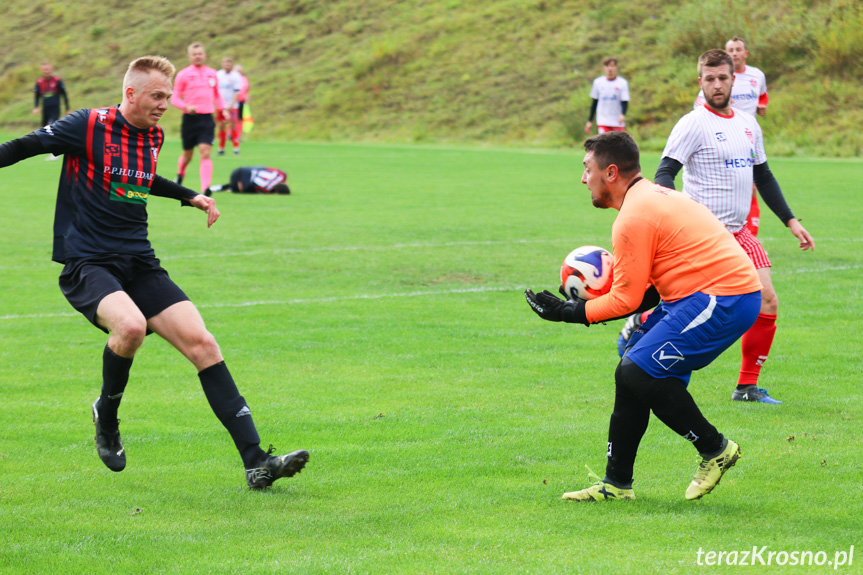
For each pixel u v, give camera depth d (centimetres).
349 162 6725
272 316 2097
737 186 1526
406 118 9656
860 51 7788
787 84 8006
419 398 1504
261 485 1103
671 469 1173
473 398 1502
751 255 1518
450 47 10519
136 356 1784
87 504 1056
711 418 1396
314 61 11156
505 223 3575
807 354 1772
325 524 990
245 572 858
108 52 12125
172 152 7556
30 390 1555
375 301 2259
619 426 1052
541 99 9294
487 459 1216
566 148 8362
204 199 1275
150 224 3544
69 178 1151
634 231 1014
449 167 6325
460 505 1050
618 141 1057
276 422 1381
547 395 1518
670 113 8338
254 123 10262
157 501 1068
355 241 3142
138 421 1391
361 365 1709
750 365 1492
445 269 2666
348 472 1170
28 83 11806
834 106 7562
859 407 1445
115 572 863
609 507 1041
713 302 1009
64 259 1149
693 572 855
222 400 1134
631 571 855
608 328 2014
